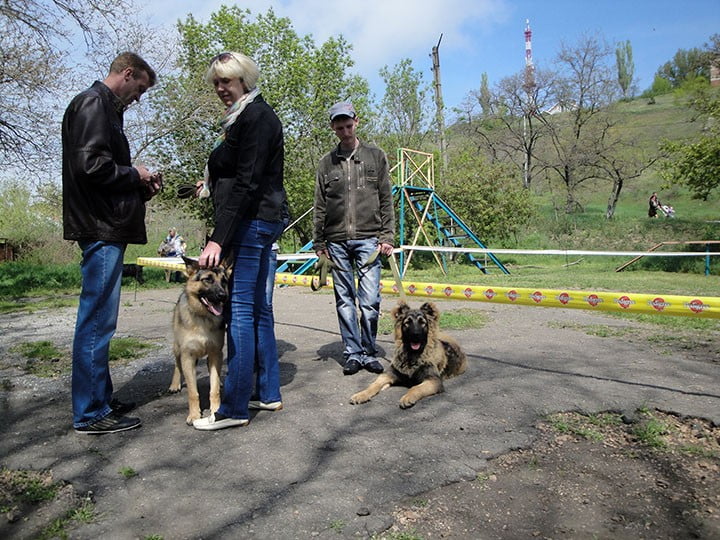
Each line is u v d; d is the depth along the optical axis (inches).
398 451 118.4
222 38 753.0
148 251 944.9
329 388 166.1
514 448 119.9
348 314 186.2
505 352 210.8
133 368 197.6
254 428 133.5
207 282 130.5
